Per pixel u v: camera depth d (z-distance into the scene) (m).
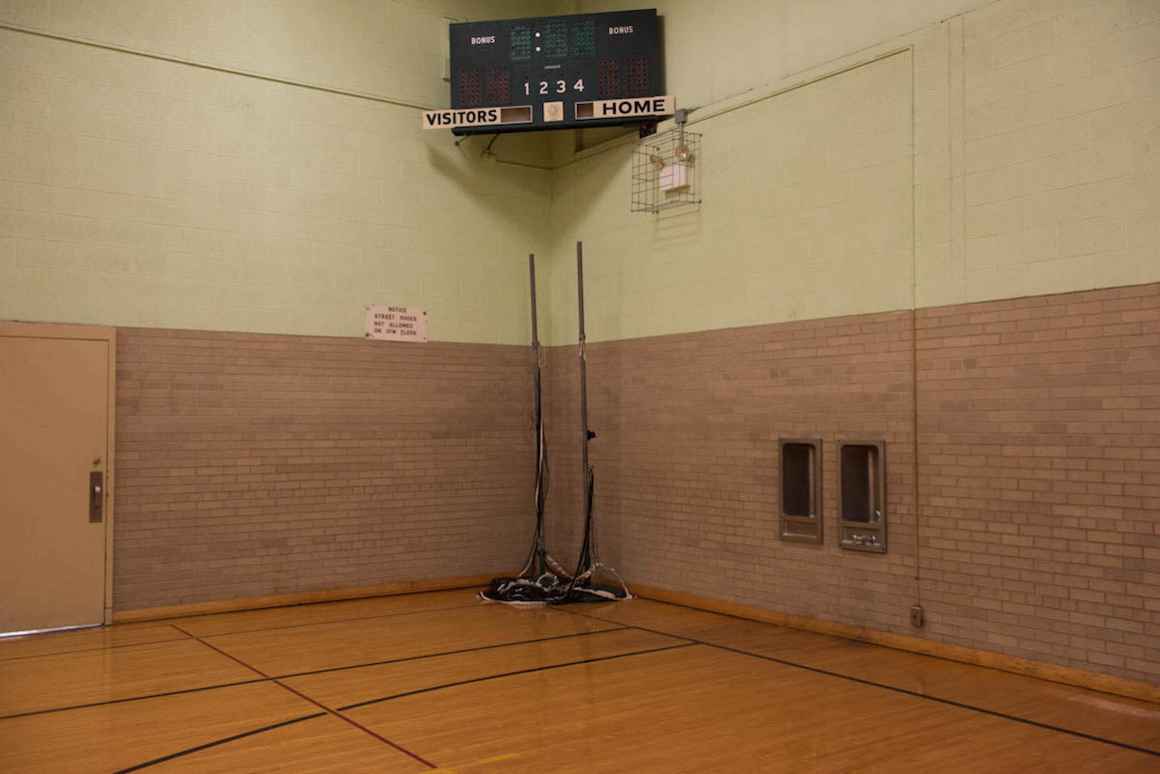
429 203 8.90
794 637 6.72
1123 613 5.24
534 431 9.45
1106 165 5.38
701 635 6.80
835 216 6.85
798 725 4.66
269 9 8.10
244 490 7.88
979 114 6.00
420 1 8.88
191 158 7.72
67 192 7.22
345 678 5.60
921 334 6.28
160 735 4.52
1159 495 5.11
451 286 9.00
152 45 7.57
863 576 6.59
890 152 6.50
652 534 8.34
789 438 7.12
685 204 8.09
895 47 6.47
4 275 7.00
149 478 7.49
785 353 7.19
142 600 7.43
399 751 4.27
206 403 7.74
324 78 8.35
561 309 9.46
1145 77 5.23
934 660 6.03
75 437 7.21
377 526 8.52
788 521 7.12
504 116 8.52
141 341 7.48
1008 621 5.76
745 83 7.60
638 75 8.31
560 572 9.24
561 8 9.57
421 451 8.78
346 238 8.44
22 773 4.00
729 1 7.76
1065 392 5.53
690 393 8.00
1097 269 5.40
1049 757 4.19
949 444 6.10
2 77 7.01
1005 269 5.84
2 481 6.97
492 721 4.73
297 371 8.16
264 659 6.11
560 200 9.50
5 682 5.54
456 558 8.95
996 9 5.92
